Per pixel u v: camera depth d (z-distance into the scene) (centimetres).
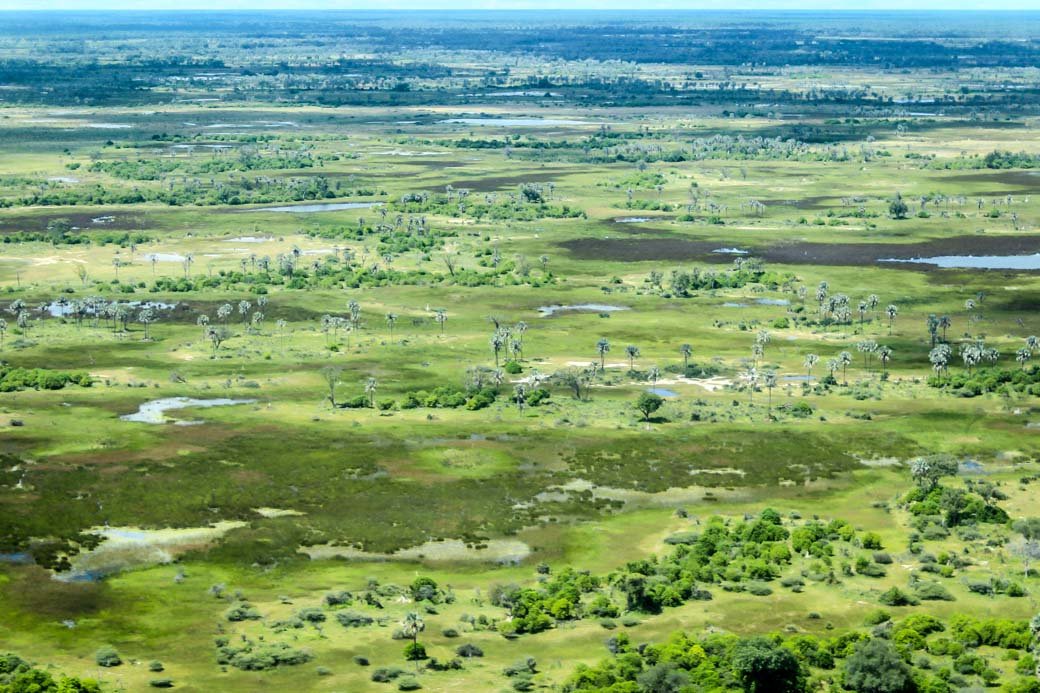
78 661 18538
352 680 17800
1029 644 18750
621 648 18775
